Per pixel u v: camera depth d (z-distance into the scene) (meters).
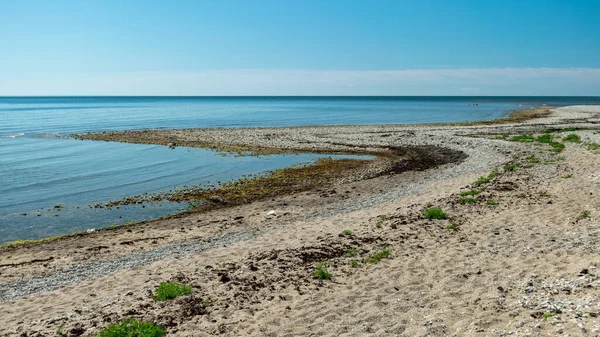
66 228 20.47
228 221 20.58
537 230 14.72
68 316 10.60
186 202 24.67
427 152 39.31
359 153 40.88
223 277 12.38
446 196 20.80
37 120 87.81
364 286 11.29
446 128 58.62
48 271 14.90
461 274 11.49
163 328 9.61
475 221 16.45
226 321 9.78
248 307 10.49
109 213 22.83
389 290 10.95
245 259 14.15
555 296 9.38
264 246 15.68
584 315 8.11
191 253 15.88
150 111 129.50
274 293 11.24
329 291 11.17
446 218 17.08
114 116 102.62
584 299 8.84
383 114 106.62
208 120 87.38
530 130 52.06
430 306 9.84
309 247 14.68
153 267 14.31
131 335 9.13
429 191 23.38
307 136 52.66
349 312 9.91
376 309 9.94
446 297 10.21
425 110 126.12
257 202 24.17
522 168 26.89
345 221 18.52
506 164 29.27
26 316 11.07
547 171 25.06
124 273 13.94
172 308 10.55
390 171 31.59
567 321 8.02
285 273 12.57
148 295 11.48
